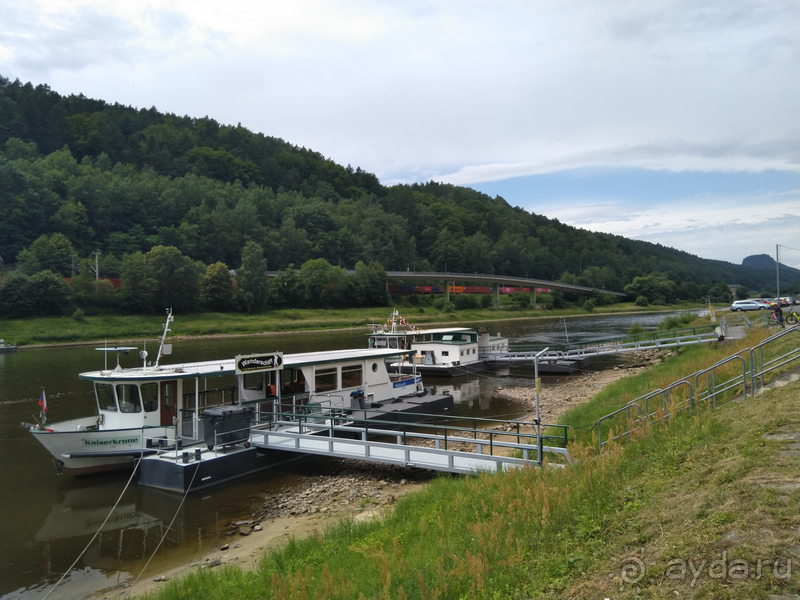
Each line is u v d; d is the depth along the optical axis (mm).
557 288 170375
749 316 59656
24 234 113000
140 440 18672
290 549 11750
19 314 85000
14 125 174250
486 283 172375
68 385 40438
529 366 47062
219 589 10367
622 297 182875
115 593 11805
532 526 9523
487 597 7801
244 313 109750
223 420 18672
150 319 95125
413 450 17703
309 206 178000
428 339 44625
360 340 80875
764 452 8930
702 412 14625
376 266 138250
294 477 19094
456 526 10812
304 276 123625
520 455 17484
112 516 15977
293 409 21750
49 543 14438
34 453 22984
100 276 105438
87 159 169625
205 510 16344
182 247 133750
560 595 7273
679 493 8836
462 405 32375
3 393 36969
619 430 15953
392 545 10789
